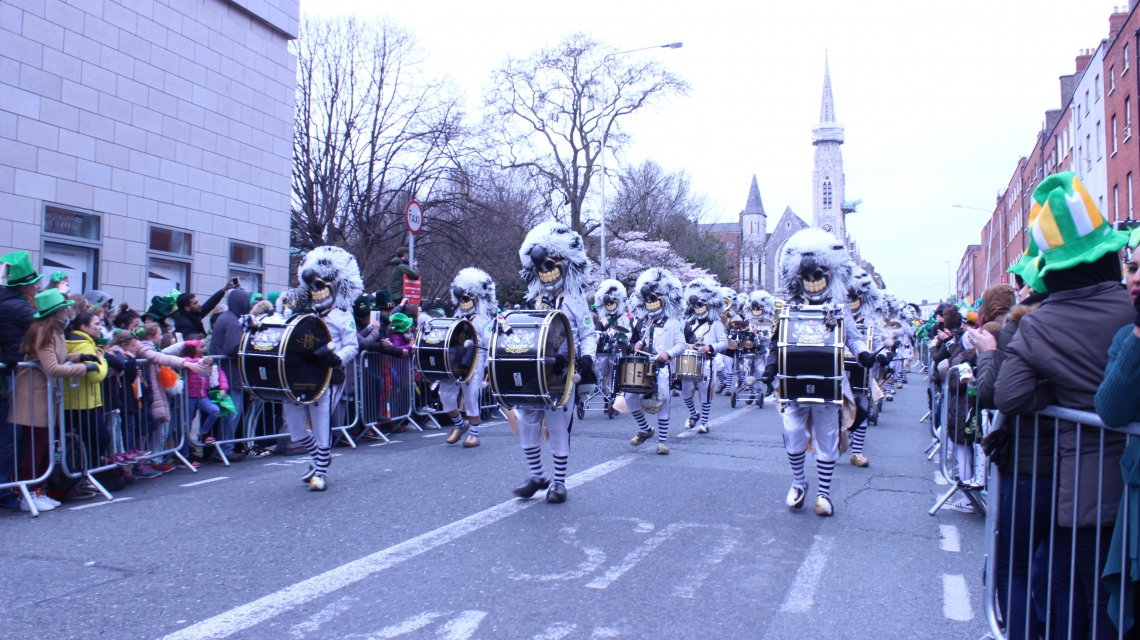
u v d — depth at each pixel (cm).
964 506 624
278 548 488
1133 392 261
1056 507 302
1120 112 2812
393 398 1027
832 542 519
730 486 686
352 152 2584
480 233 2783
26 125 1152
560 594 411
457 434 941
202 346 764
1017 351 302
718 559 475
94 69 1254
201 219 1468
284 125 1689
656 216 4469
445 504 607
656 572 449
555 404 583
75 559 464
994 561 329
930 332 1877
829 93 11456
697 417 1066
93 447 645
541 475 634
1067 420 295
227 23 1527
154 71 1363
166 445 739
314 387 642
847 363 735
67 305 598
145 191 1348
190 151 1440
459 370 870
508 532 527
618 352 1011
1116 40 2866
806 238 643
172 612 381
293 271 2536
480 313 998
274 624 367
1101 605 289
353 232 2673
